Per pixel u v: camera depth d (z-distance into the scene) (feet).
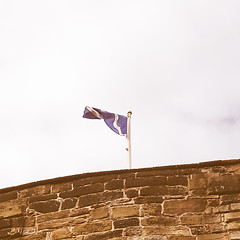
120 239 39.83
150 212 40.75
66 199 42.83
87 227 40.98
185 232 39.73
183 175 42.52
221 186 41.63
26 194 43.98
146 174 42.70
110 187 42.50
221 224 39.93
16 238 42.09
